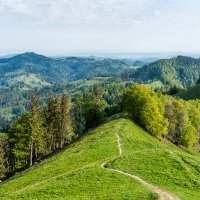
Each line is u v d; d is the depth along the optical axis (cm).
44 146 12169
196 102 15388
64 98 12900
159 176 4925
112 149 7400
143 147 8350
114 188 4384
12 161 12281
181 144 12544
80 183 4597
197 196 4394
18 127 11481
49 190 4416
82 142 8744
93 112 13550
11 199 4291
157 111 11350
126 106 11831
